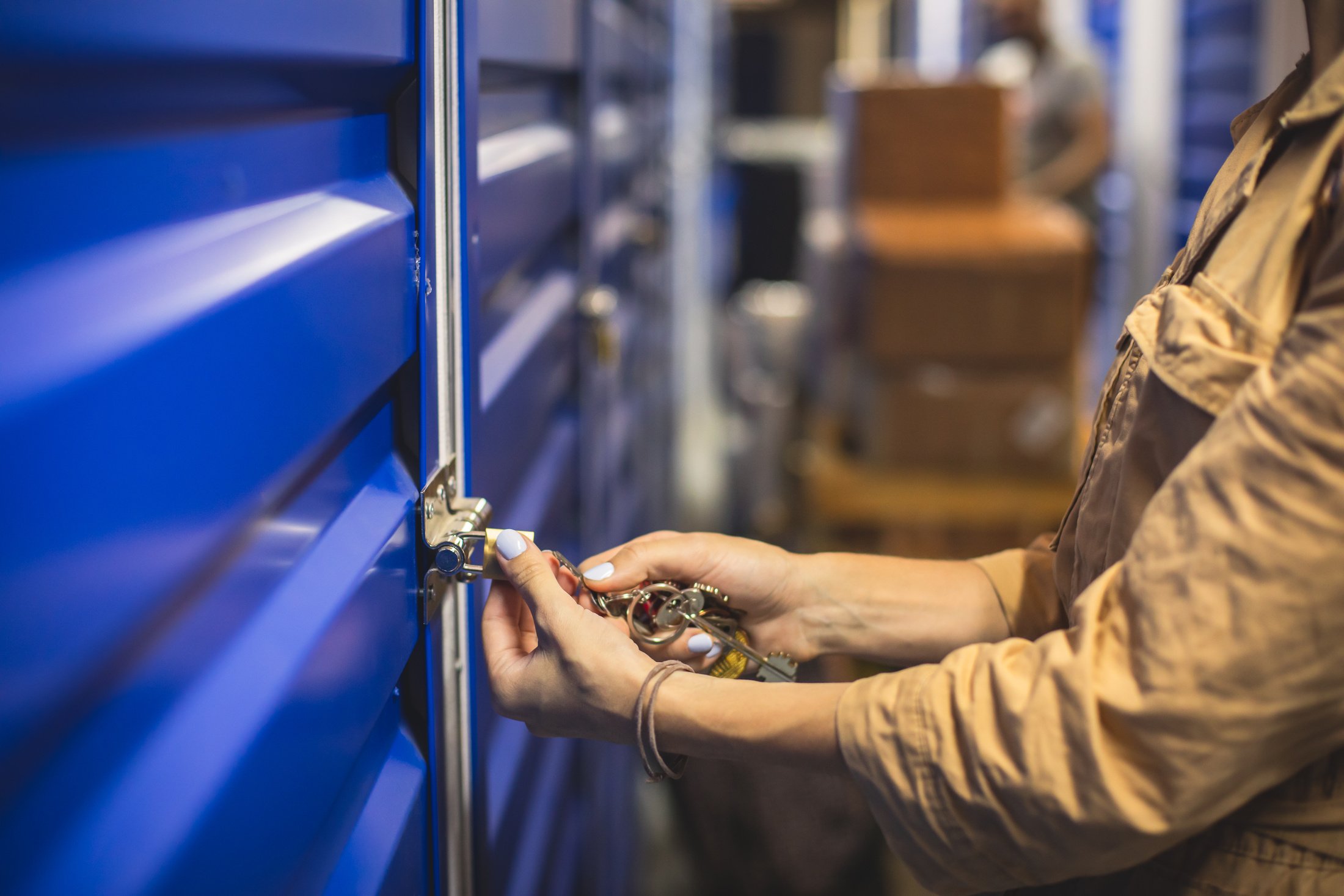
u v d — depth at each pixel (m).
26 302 0.41
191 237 0.54
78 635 0.42
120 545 0.45
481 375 1.17
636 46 2.72
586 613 0.88
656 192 3.38
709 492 5.25
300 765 0.65
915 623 1.10
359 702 0.76
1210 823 0.72
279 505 0.67
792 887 2.26
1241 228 0.81
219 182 0.58
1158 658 0.67
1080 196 5.24
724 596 1.06
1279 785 0.80
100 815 0.46
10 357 0.39
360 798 0.83
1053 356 2.84
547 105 1.62
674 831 3.04
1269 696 0.66
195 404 0.51
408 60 0.85
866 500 2.84
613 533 2.30
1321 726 0.69
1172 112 5.11
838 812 2.29
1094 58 5.16
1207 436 0.71
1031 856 0.73
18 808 0.41
